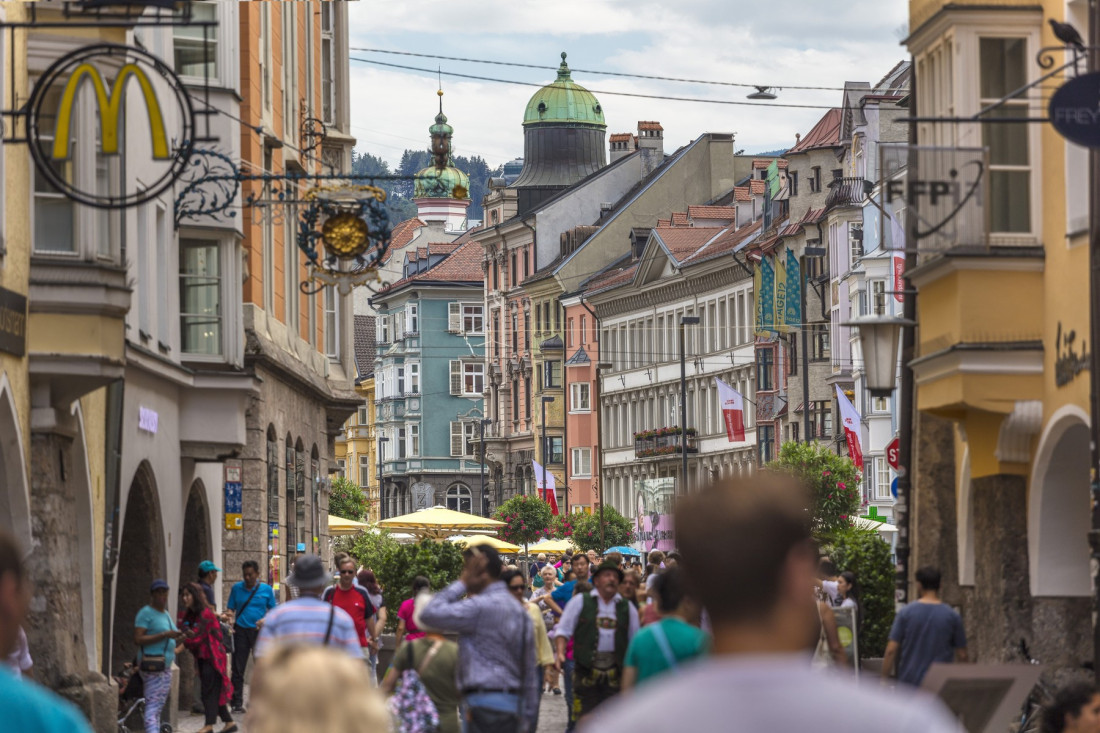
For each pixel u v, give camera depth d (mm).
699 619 22641
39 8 39500
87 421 43188
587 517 189875
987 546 38938
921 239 35250
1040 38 36656
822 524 112438
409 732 24875
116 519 45562
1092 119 28922
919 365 38156
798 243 171375
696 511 7570
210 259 58094
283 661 11055
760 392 181625
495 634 26031
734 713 6504
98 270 39125
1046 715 18344
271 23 72750
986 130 36625
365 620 45156
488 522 104500
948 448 45406
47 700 9727
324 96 89625
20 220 38219
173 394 55188
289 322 78562
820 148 170500
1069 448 36125
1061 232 34812
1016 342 35875
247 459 67438
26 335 38500
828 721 6461
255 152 67625
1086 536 37031
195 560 62312
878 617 51625
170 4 31062
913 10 39000
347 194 50250
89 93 39625
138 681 44500
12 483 38219
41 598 39000
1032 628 37750
